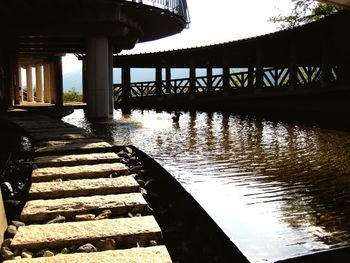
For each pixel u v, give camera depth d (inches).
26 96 1196.5
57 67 858.1
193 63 751.7
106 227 118.6
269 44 600.1
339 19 435.8
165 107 803.4
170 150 262.5
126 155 243.8
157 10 491.2
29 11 469.1
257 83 608.4
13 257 102.0
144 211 140.8
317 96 511.5
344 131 382.3
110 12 475.8
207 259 118.4
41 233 114.0
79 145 257.8
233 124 461.1
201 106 749.3
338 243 113.1
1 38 569.6
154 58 820.0
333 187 170.9
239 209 141.1
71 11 476.1
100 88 509.7
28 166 210.7
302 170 203.6
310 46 591.5
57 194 154.2
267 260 103.8
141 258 99.0
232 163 220.2
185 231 138.3
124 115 618.2
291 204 148.2
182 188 167.9
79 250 106.2
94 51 503.5
